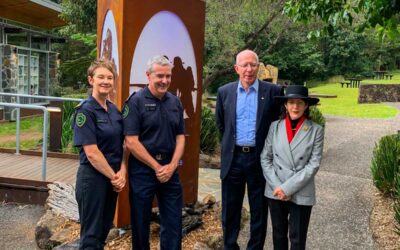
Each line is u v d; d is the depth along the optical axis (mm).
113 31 3742
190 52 4074
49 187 4922
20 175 5523
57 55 15922
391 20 4242
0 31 12695
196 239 3869
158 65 3008
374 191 5809
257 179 3379
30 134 10586
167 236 3160
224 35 9445
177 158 3145
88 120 2855
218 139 7805
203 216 4309
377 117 14055
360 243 4168
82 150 2936
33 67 14430
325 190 5852
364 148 8711
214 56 9883
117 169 3004
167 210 3158
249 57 3291
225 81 19969
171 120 3104
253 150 3346
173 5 3854
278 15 9648
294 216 3119
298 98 3070
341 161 7602
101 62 2941
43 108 5320
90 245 2916
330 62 34031
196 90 4176
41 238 4016
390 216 4820
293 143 3125
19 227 4582
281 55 28328
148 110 3029
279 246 3234
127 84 3590
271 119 3361
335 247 4074
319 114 9430
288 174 3096
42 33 14734
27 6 12898
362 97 19250
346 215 4895
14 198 5305
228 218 3512
